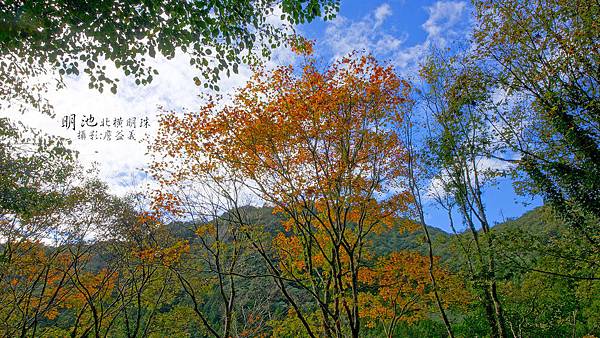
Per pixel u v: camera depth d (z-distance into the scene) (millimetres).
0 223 17891
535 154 14219
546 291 17266
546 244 14367
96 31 7711
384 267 19766
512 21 14156
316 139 14977
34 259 19406
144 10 7879
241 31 9039
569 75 13305
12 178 12070
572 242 14000
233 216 18109
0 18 6520
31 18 6871
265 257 16281
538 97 13828
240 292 22719
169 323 22922
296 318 17594
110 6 7367
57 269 20578
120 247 21234
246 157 15375
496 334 18500
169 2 7809
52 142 12352
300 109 14250
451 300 19406
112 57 8227
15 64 9984
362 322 23031
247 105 14664
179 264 18625
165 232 20859
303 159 15344
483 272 15984
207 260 18969
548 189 14055
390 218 17875
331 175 14773
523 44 14055
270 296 21094
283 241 18453
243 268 20328
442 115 18641
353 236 17750
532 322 19438
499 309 16891
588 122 12773
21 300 19891
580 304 18375
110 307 22469
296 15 8555
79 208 19547
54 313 22234
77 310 23172
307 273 17016
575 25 12773
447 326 18391
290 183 14727
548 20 13172
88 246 21234
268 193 15539
